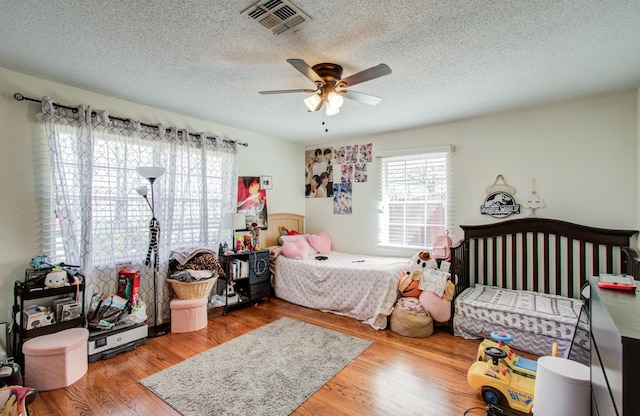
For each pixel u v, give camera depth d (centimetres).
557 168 312
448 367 237
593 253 292
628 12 162
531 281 324
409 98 293
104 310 256
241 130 417
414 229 412
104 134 284
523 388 183
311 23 173
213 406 190
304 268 390
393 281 326
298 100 301
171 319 301
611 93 284
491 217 347
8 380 182
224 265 364
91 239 269
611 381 87
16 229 241
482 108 323
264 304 397
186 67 231
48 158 256
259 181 443
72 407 188
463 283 336
